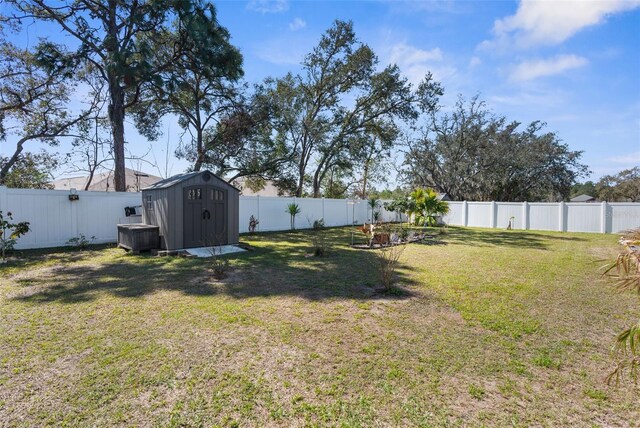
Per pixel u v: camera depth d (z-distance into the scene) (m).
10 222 8.28
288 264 7.11
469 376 2.66
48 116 14.52
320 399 2.33
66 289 5.05
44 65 11.59
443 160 27.00
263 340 3.29
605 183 41.03
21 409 2.17
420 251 9.29
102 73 12.88
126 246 8.62
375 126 21.91
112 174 16.53
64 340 3.22
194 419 2.10
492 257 8.28
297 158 22.28
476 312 4.17
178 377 2.58
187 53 13.72
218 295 4.79
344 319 3.89
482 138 25.91
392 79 20.17
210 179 8.94
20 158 14.87
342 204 18.67
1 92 12.81
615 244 10.74
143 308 4.19
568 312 4.20
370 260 7.66
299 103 20.77
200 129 16.81
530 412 2.21
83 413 2.13
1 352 2.96
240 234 13.30
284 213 15.34
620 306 4.43
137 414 2.13
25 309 4.12
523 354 3.05
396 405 2.27
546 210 15.90
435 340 3.34
